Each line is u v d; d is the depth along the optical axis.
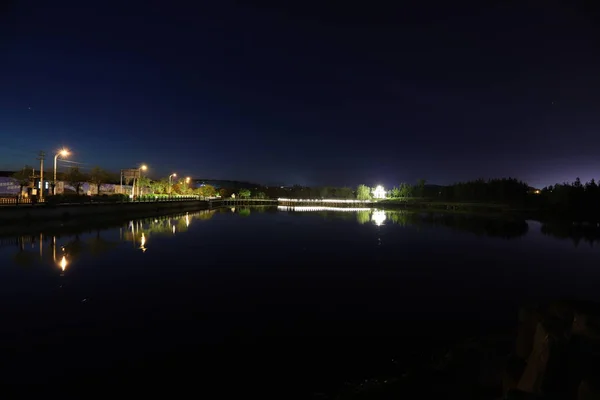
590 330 5.20
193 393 8.09
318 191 147.88
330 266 20.92
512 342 8.36
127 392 8.12
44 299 14.52
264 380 8.57
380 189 125.88
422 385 7.26
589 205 53.69
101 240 29.81
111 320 12.38
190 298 14.81
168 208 69.56
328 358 9.62
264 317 12.73
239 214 65.25
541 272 19.83
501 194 79.25
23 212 35.09
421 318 12.64
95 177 69.31
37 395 7.98
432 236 34.78
